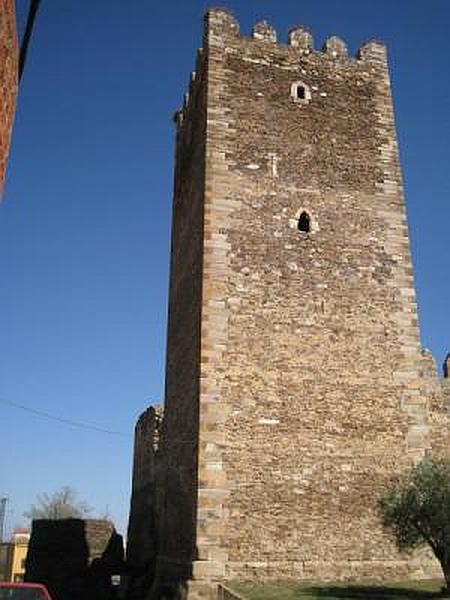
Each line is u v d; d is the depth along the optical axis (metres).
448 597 14.11
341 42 23.45
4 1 5.00
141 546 29.19
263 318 18.95
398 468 18.44
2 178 5.88
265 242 19.84
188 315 20.56
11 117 6.17
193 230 21.31
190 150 23.55
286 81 22.23
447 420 23.36
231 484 17.14
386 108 22.89
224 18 22.42
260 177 20.62
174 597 16.88
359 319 19.72
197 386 18.11
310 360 18.89
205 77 22.08
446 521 15.16
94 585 28.14
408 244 21.05
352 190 21.33
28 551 29.20
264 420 17.94
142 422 32.41
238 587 15.63
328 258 20.19
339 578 16.95
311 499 17.53
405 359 19.59
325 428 18.30
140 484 31.50
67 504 63.94
